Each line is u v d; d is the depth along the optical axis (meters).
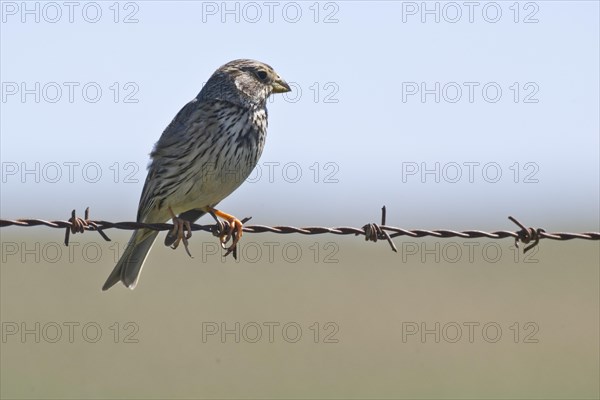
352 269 26.91
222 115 10.20
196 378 16.61
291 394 15.63
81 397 15.13
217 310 20.53
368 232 8.88
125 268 10.17
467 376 17.17
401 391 16.00
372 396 15.59
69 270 25.61
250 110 10.41
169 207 10.26
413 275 26.20
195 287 23.25
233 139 10.23
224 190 10.32
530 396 15.74
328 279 25.08
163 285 23.48
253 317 19.83
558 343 19.55
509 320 20.66
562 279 25.66
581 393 15.98
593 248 31.58
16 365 17.20
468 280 25.52
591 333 20.16
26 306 20.70
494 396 15.79
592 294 23.59
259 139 10.52
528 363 18.06
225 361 17.70
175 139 10.02
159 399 15.04
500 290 24.08
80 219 8.59
